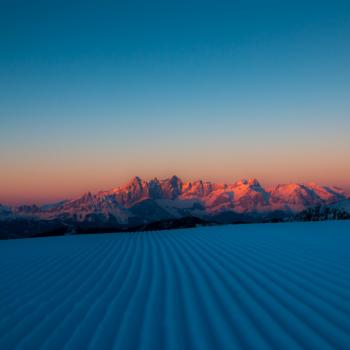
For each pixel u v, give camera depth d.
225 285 5.49
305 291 5.03
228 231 16.41
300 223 21.92
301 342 3.39
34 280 6.54
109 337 3.67
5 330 4.04
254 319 4.01
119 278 6.32
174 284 5.69
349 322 3.84
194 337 3.59
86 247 11.80
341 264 6.92
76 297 5.21
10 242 16.34
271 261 7.43
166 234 16.19
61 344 3.57
